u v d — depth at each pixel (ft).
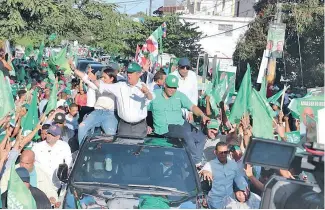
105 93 29.37
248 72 33.32
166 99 28.40
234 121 33.42
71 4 72.59
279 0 101.24
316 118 17.69
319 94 31.89
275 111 41.45
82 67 83.66
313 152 15.25
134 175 23.79
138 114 27.43
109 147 24.90
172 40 162.50
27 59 106.83
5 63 40.63
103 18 81.15
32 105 33.68
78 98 43.47
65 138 32.83
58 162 27.76
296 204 15.84
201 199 22.91
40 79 67.36
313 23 93.91
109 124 29.40
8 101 28.63
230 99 46.14
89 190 22.77
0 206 21.13
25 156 24.39
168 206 21.90
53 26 71.00
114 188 23.04
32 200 20.57
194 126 30.07
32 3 65.31
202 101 45.16
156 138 26.32
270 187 16.55
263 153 16.20
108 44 104.17
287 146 16.05
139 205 21.79
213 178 25.34
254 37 128.06
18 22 64.69
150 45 66.44
